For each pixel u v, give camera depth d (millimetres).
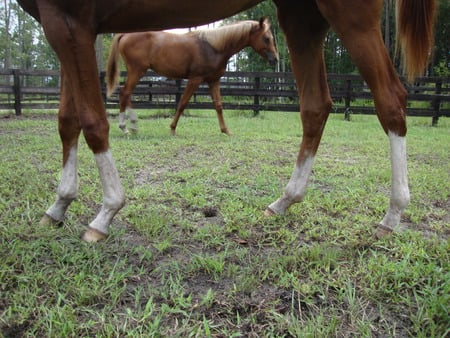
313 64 2316
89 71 1828
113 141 5254
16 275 1615
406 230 2166
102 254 1858
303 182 2416
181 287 1594
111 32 1975
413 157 4609
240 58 30438
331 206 2611
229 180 3361
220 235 2156
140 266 1796
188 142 5238
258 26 6965
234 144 5152
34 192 2791
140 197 2818
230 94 10172
